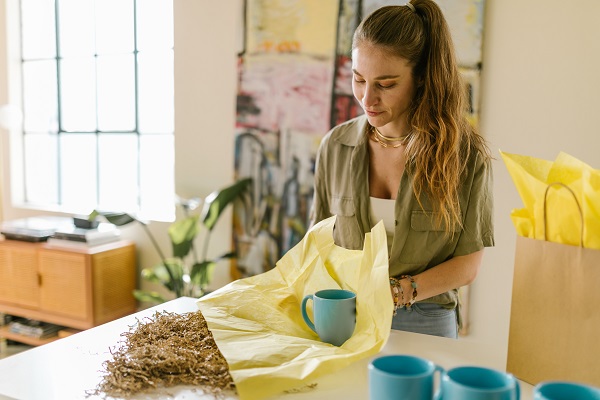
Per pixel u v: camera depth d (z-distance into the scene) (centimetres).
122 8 342
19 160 389
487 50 238
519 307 91
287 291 120
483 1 234
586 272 83
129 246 331
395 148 139
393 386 69
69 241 318
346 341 102
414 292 122
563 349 86
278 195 289
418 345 110
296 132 281
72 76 367
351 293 107
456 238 133
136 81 342
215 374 91
